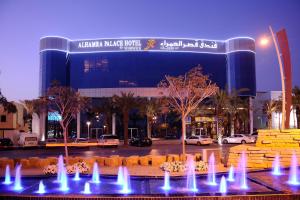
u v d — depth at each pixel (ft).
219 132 167.32
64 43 256.52
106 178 45.16
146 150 124.06
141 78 258.37
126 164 64.23
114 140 146.82
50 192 34.83
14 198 30.73
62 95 82.38
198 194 29.99
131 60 260.01
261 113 253.65
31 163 65.05
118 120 239.50
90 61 261.24
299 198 29.30
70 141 177.17
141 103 179.11
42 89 247.50
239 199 29.04
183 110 69.46
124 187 37.40
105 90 238.89
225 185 37.32
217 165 59.88
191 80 71.77
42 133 229.25
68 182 42.06
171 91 73.87
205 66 263.70
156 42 261.85
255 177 41.39
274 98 238.07
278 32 64.90
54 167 53.52
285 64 64.03
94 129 241.55
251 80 251.19
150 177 43.32
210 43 266.57
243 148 58.03
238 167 55.26
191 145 158.40
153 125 241.96
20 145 154.51
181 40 263.49
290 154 53.16
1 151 132.98
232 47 256.52
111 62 260.21
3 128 203.72
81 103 87.25
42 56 252.42
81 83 259.80
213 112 189.06
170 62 261.44
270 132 60.13
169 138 232.12
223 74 265.13
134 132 246.27
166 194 30.14
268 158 54.60
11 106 136.46
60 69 252.21
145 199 29.19
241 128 226.17
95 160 64.80
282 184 36.19
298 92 182.80
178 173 51.19
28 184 40.96
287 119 63.26
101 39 261.85
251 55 253.85
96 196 29.81
